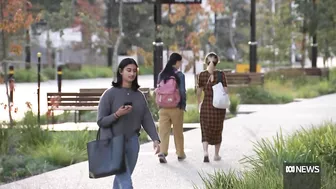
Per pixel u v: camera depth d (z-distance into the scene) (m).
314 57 54.34
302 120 28.05
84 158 18.56
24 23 23.64
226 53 87.12
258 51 60.28
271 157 13.86
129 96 11.88
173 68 18.39
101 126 11.77
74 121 27.05
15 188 14.49
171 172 16.47
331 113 31.34
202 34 44.59
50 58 71.38
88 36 70.44
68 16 34.47
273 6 69.44
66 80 64.88
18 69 60.59
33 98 39.12
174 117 18.16
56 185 14.84
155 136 11.99
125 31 70.94
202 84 18.12
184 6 42.38
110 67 77.62
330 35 56.66
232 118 29.28
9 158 17.31
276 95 39.28
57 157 17.83
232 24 87.25
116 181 11.91
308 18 53.88
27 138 19.45
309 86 46.84
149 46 49.88
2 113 30.16
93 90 28.25
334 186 12.15
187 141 21.92
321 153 14.72
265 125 26.20
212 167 17.06
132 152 11.80
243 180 12.61
